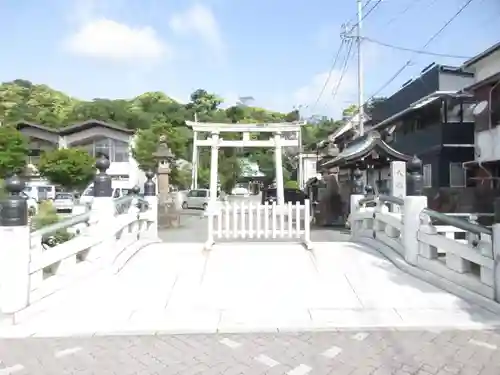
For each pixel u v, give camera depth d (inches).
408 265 271.4
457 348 162.7
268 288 242.4
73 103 2203.5
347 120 1417.3
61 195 1027.3
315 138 1764.3
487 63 655.8
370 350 161.6
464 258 230.7
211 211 353.1
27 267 203.2
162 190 740.0
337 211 626.2
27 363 153.1
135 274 268.1
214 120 2128.4
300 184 1469.0
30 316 198.7
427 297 225.9
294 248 330.6
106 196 285.1
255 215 393.7
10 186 202.7
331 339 173.5
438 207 638.5
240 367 148.1
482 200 622.8
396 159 563.8
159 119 1923.0
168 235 549.6
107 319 197.3
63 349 165.6
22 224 203.8
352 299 224.5
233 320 195.9
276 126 674.2
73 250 246.2
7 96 2055.9
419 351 160.1
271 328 185.6
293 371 144.5
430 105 743.1
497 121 607.8
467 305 214.5
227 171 1887.3
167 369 147.0
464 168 689.6
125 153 1444.4
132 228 343.9
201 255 313.3
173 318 198.5
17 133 1168.2
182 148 1448.1
